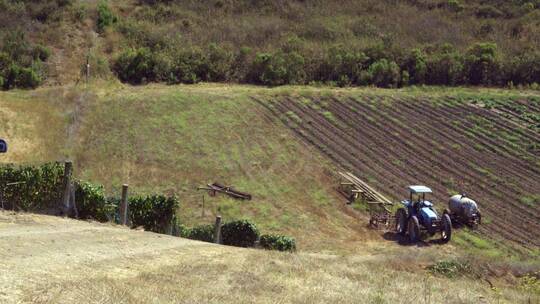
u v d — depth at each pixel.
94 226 15.25
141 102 39.06
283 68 46.50
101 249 12.38
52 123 35.44
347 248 21.80
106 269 10.67
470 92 44.41
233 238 20.12
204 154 32.16
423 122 37.53
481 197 27.55
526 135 35.44
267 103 40.06
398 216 23.98
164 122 36.19
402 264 17.34
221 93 41.84
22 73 43.81
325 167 31.16
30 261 10.23
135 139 33.69
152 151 32.19
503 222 24.97
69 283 9.04
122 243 13.48
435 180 29.53
